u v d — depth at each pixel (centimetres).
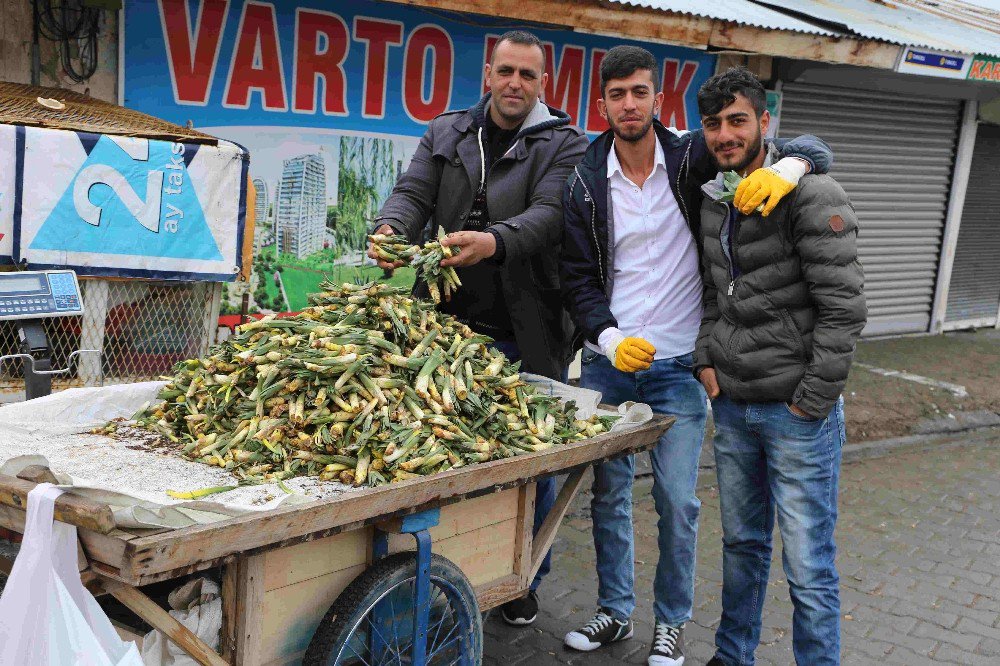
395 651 273
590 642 383
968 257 1152
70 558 200
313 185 586
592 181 354
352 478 262
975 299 1183
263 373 283
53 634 201
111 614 262
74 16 494
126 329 373
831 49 736
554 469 291
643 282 359
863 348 1004
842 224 287
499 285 379
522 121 374
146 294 376
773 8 788
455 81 633
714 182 315
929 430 781
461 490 258
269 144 565
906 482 647
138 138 360
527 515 310
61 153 346
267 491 248
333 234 602
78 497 201
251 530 208
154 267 369
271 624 241
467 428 292
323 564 251
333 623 244
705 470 632
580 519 526
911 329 1110
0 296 315
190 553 198
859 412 781
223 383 293
